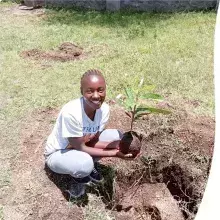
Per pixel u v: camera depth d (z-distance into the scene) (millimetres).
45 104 2443
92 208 1705
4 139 2107
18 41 3426
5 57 3096
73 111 1623
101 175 1859
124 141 1633
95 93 1575
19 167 1913
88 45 3383
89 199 1734
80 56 3174
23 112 2355
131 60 3053
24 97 2514
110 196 1831
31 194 1758
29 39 3480
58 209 1691
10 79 2736
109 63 3010
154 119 2219
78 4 4441
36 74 2824
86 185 1770
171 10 4359
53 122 2270
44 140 2109
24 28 3773
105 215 1688
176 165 2000
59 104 2455
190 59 3096
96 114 1674
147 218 1828
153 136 2115
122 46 3344
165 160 2010
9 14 4242
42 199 1732
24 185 1804
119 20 4016
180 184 1990
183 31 3686
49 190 1776
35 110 2383
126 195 1904
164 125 2180
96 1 4398
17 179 1840
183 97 2561
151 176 1993
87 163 1642
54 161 1707
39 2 4430
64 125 1642
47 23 3938
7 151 2018
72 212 1678
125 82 2705
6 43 3381
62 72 2855
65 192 1770
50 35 3588
